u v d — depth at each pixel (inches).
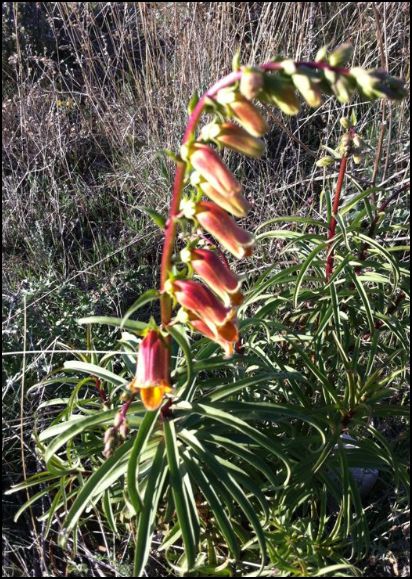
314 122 20.3
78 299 15.4
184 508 8.9
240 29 20.1
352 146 10.7
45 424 12.8
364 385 10.2
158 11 20.5
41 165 19.6
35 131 19.5
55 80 22.5
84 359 11.1
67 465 11.0
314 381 12.3
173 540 10.1
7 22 23.1
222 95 7.2
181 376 9.8
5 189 18.2
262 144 7.5
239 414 9.9
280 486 9.5
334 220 11.4
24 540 11.2
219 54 18.5
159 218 8.2
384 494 12.1
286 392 11.3
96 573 10.8
